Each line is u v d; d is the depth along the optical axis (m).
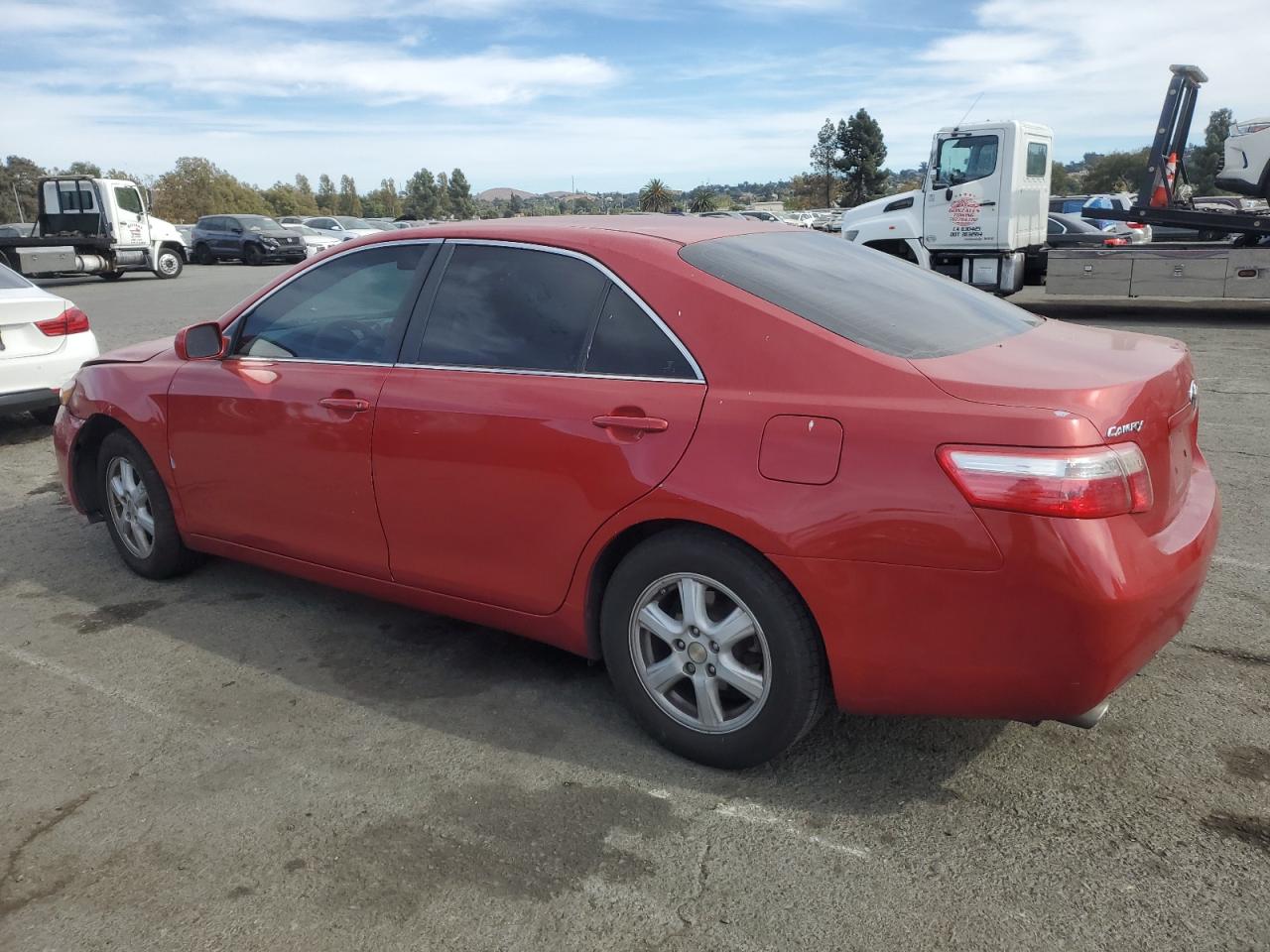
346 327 3.67
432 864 2.56
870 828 2.66
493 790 2.88
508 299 3.27
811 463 2.57
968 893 2.40
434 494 3.30
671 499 2.76
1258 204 13.18
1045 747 3.02
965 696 2.52
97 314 15.84
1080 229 19.34
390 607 4.26
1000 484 2.35
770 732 2.78
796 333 2.73
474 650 3.83
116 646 3.92
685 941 2.27
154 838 2.69
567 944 2.27
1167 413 2.67
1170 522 2.71
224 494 4.04
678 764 2.99
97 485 4.80
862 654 2.57
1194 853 2.52
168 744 3.18
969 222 13.98
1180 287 12.88
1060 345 2.94
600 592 3.12
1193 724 3.12
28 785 2.96
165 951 2.28
